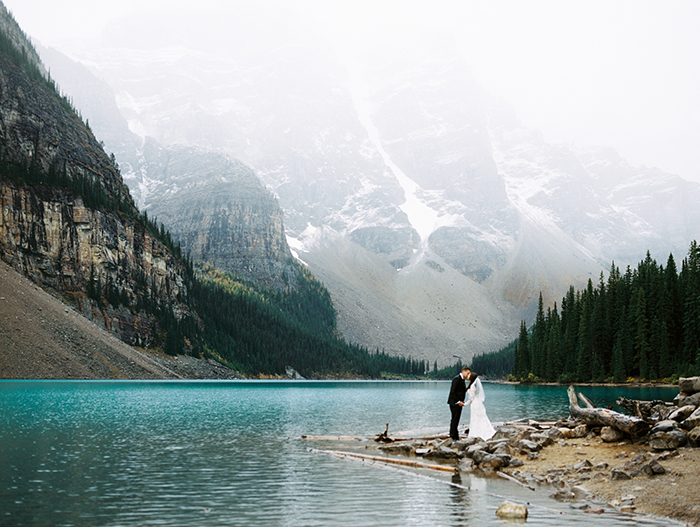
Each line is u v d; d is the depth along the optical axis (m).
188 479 19.59
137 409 49.50
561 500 17.12
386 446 27.77
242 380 176.62
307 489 18.36
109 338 122.62
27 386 78.19
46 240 149.25
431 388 152.62
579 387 111.94
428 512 15.43
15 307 99.56
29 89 178.25
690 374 110.06
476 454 23.72
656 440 21.53
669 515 15.10
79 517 14.35
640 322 123.12
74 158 180.12
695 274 120.88
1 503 15.55
